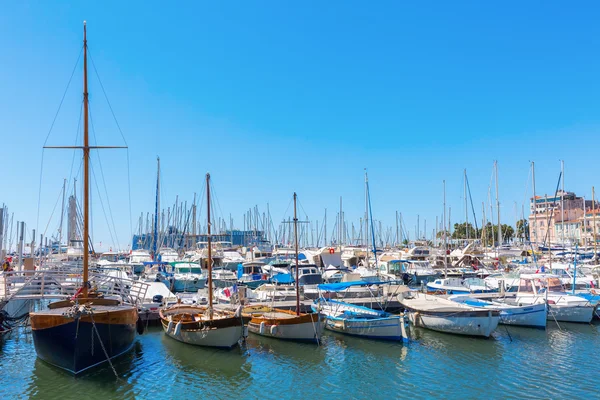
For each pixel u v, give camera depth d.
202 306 34.53
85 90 27.22
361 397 21.91
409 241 110.00
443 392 22.44
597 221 111.19
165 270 63.78
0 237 50.00
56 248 64.12
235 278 57.28
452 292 46.19
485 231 89.31
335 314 34.34
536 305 34.75
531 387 22.94
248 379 23.98
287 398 21.81
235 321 27.84
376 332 31.27
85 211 26.64
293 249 82.00
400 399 21.69
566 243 90.50
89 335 22.89
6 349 28.77
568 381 23.72
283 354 28.09
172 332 29.33
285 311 34.62
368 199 70.88
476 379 24.08
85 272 26.50
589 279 47.06
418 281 62.66
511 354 28.36
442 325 33.22
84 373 23.00
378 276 49.56
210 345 28.02
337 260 67.12
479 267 69.50
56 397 21.12
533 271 50.09
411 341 31.16
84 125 27.05
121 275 45.78
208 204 30.97
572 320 36.59
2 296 31.64
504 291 44.16
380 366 26.09
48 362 23.92
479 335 31.77
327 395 22.17
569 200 135.25
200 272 60.44
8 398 20.92
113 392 21.88
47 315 22.95
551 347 29.91
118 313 24.69
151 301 38.66
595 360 27.16
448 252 77.38
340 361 26.94
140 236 94.38
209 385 23.09
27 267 42.97
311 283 50.56
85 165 26.86
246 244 99.88
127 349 26.56
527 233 129.00
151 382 23.28
